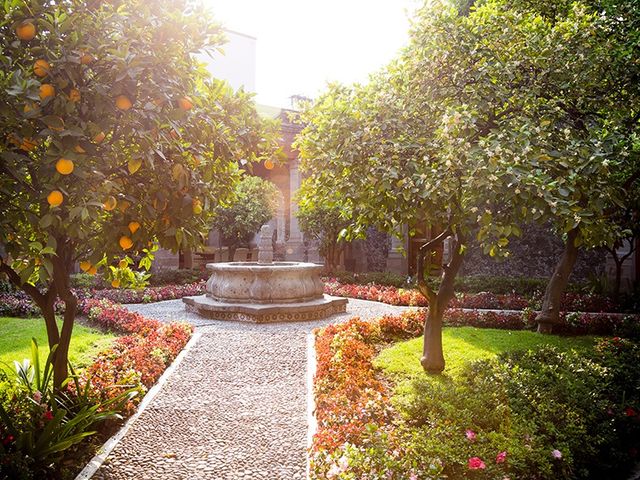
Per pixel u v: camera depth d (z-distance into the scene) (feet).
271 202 59.88
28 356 20.24
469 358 20.67
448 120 13.04
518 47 18.39
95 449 12.85
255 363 21.72
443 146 13.52
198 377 19.77
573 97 19.58
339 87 16.93
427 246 18.31
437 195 13.57
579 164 13.70
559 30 19.12
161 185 9.59
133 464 12.27
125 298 40.11
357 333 24.35
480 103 16.03
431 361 18.66
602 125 20.62
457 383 16.65
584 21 19.34
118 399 13.39
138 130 8.66
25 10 8.43
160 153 8.95
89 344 23.67
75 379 13.60
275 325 29.96
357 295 43.57
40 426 11.81
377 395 15.26
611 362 18.34
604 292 39.09
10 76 7.43
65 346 13.64
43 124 8.45
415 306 38.27
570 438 12.42
